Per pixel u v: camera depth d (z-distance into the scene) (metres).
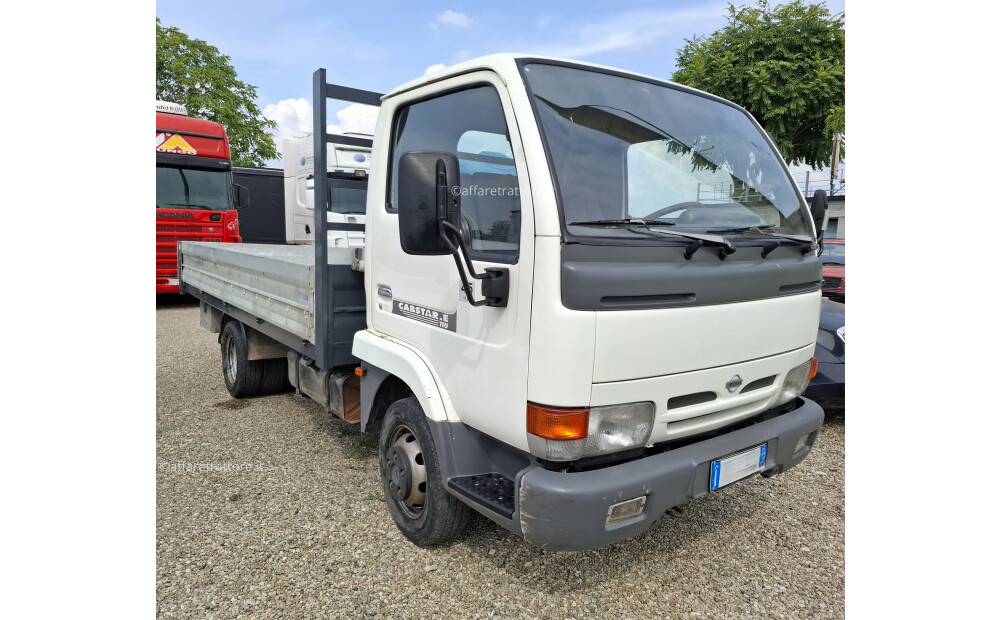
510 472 2.73
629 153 2.59
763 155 3.24
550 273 2.22
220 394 6.10
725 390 2.65
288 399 5.91
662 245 2.40
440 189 2.22
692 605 2.82
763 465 2.86
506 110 2.48
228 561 3.11
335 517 3.56
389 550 3.21
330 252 3.79
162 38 23.39
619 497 2.30
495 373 2.49
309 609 2.74
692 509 3.74
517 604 2.79
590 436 2.29
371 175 3.46
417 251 2.26
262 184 16.11
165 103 12.52
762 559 3.20
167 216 12.10
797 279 2.94
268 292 4.55
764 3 14.63
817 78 13.71
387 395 3.48
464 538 3.31
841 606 2.81
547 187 2.26
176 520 3.53
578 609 2.77
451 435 2.78
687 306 2.44
